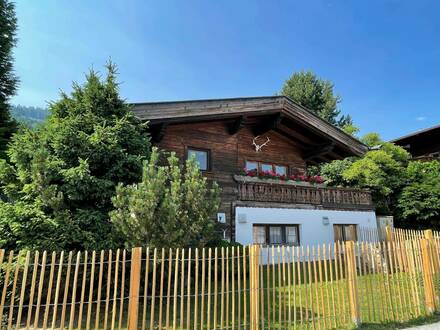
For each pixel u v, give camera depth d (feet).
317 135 51.55
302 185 47.83
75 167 25.41
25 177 24.26
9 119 44.39
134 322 16.49
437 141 96.48
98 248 23.13
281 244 44.62
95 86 29.55
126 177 27.66
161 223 21.53
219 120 44.75
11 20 47.42
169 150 40.98
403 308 22.68
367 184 62.69
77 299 23.49
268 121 47.91
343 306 20.89
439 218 62.08
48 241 21.91
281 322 20.25
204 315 22.06
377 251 23.21
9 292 20.58
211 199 25.00
